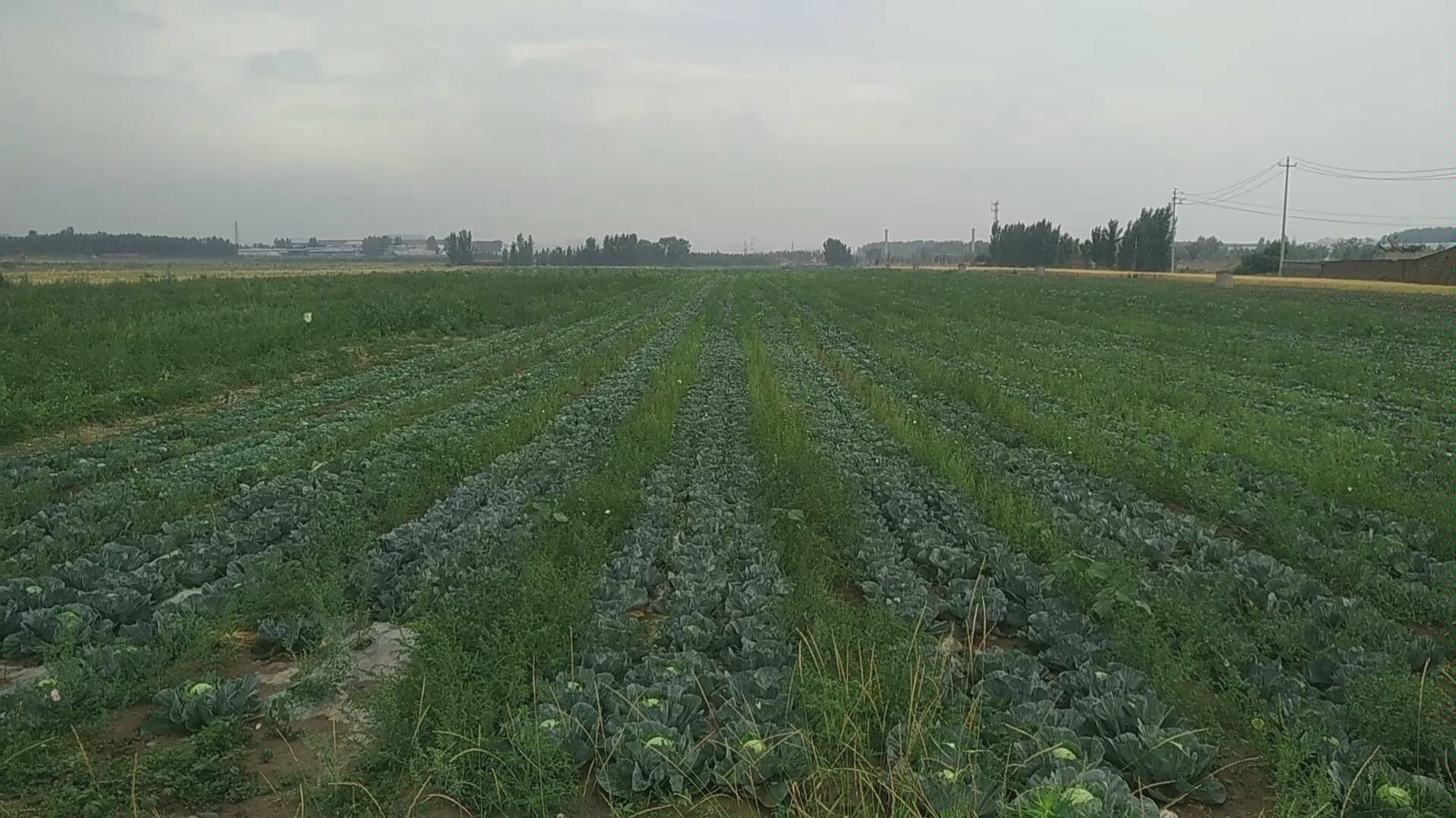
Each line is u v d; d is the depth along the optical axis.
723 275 91.50
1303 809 4.36
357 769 4.78
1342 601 6.86
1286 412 16.20
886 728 5.02
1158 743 4.82
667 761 4.73
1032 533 8.34
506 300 37.94
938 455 11.41
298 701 5.59
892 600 6.95
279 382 18.97
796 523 8.44
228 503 9.70
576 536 7.98
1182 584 7.25
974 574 7.80
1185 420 13.95
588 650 6.10
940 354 24.20
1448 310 40.41
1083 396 16.62
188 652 5.98
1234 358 23.77
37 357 17.70
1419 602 6.99
